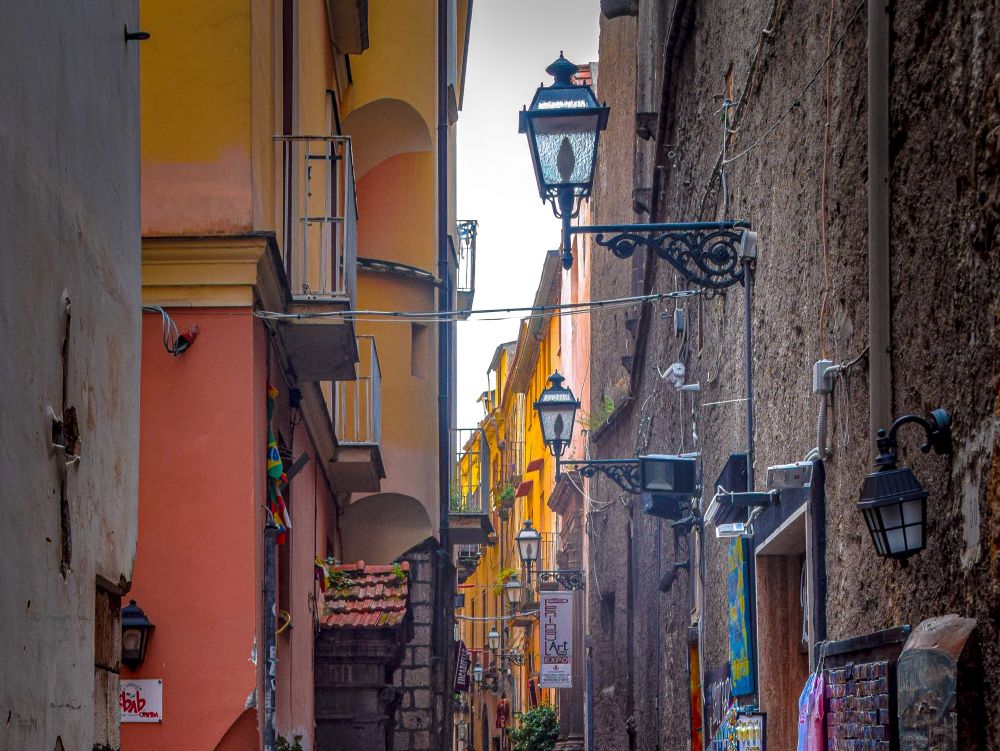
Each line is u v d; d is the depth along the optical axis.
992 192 5.24
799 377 9.16
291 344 13.43
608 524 27.58
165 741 10.91
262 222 12.05
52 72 5.77
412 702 24.97
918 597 6.23
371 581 19.61
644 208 22.97
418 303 26.09
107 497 6.88
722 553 12.91
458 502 33.91
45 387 5.62
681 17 15.12
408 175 26.19
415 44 25.84
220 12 11.64
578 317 38.25
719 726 13.12
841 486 7.84
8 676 4.96
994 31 5.24
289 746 14.50
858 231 7.42
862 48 7.29
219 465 11.23
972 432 5.47
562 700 36.78
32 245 5.42
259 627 11.50
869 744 6.75
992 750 5.23
